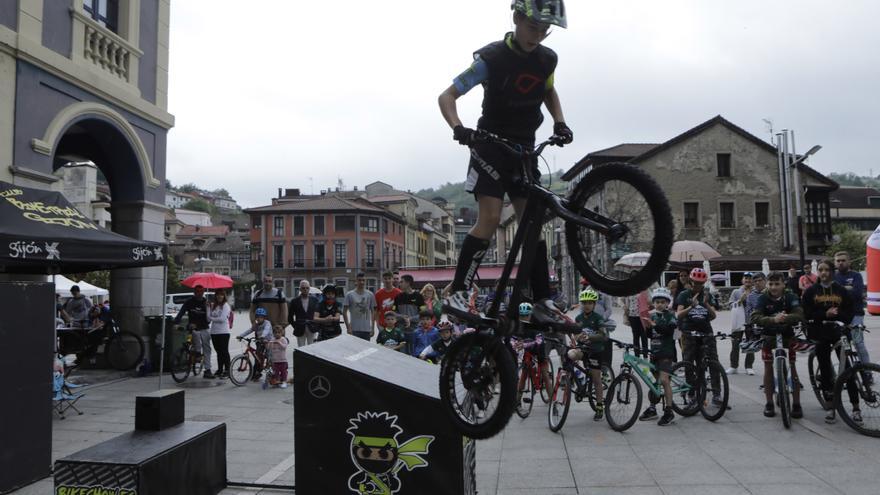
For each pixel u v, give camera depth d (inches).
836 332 277.6
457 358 107.0
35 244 279.9
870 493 185.3
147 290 475.8
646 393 343.0
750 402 322.3
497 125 104.0
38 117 370.3
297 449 161.6
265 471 219.5
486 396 103.9
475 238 102.0
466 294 102.9
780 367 269.4
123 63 457.7
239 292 2640.3
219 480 195.2
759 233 1498.5
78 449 255.4
